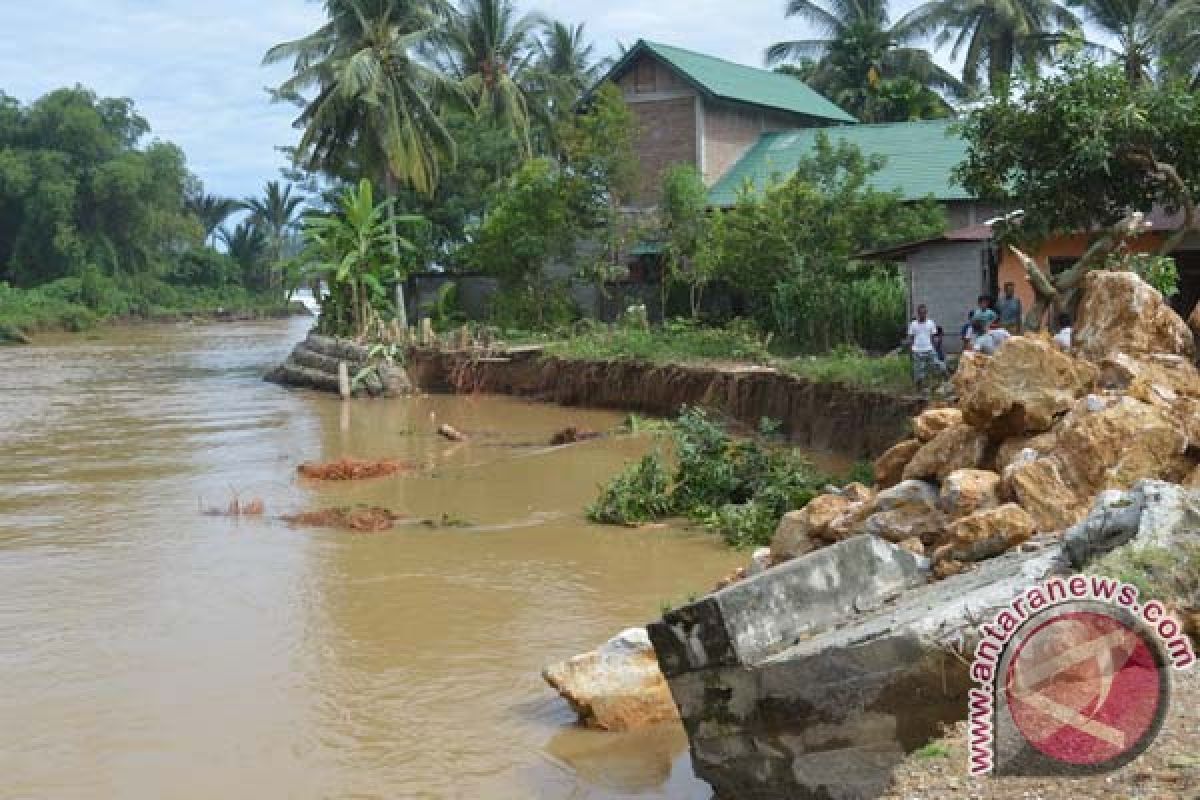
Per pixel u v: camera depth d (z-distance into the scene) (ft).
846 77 162.91
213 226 347.56
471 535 48.65
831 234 91.20
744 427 74.13
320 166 131.64
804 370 71.20
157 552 46.96
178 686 31.60
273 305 314.35
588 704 27.17
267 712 29.48
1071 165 56.49
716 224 97.40
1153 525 21.13
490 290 135.74
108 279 268.82
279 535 49.55
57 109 271.49
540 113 150.71
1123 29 106.93
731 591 21.47
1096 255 51.72
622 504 50.34
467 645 34.06
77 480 64.90
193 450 75.66
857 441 63.57
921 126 116.57
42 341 217.56
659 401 84.79
